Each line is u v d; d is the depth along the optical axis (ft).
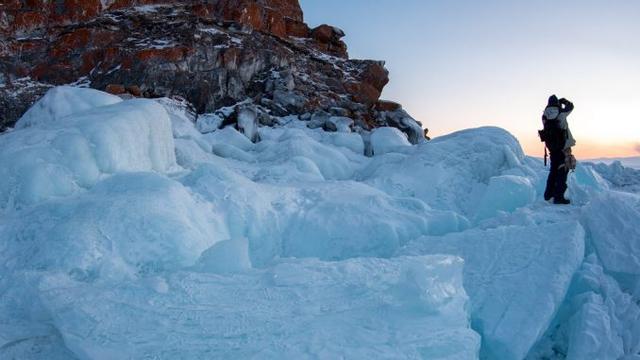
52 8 56.70
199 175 21.57
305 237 20.27
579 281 16.42
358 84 60.44
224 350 10.96
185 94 50.52
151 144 25.16
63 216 16.67
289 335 11.48
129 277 14.76
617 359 13.96
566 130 23.58
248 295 13.04
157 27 56.49
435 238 19.56
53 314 12.31
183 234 16.12
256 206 20.24
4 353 12.12
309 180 30.63
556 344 15.60
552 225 18.11
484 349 14.40
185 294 12.89
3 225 16.63
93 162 21.08
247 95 53.98
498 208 24.35
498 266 16.80
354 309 12.58
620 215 18.39
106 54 51.67
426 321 12.19
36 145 20.45
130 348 11.02
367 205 22.38
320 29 70.90
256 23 64.39
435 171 29.37
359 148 42.09
